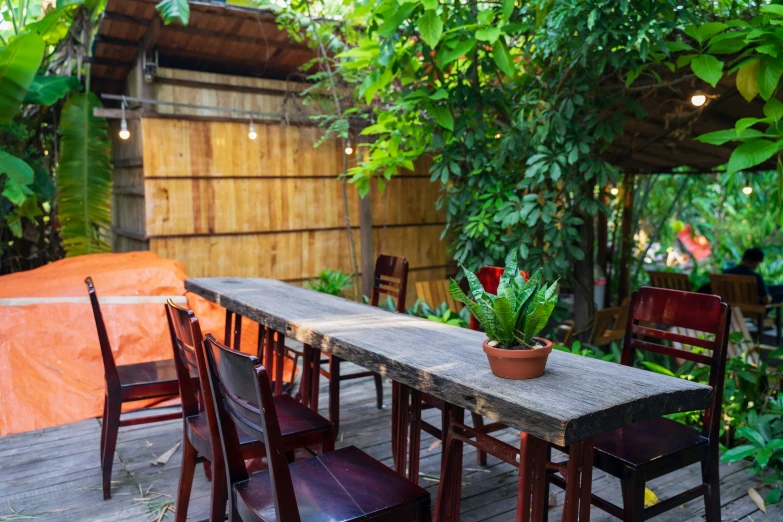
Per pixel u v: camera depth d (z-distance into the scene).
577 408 1.38
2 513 2.52
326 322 2.42
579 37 3.28
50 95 5.17
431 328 2.30
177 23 4.86
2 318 3.69
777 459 2.85
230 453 1.71
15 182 4.49
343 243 6.16
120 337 3.88
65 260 4.66
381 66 3.76
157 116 5.09
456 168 3.99
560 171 3.52
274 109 6.09
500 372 1.63
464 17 3.50
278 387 3.13
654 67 3.48
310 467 1.82
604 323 4.71
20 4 5.64
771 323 7.10
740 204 10.05
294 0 5.04
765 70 2.73
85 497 2.67
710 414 2.13
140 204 5.57
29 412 3.47
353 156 6.10
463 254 4.17
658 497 2.70
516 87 4.08
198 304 4.23
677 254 11.41
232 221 5.52
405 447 2.42
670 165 6.53
